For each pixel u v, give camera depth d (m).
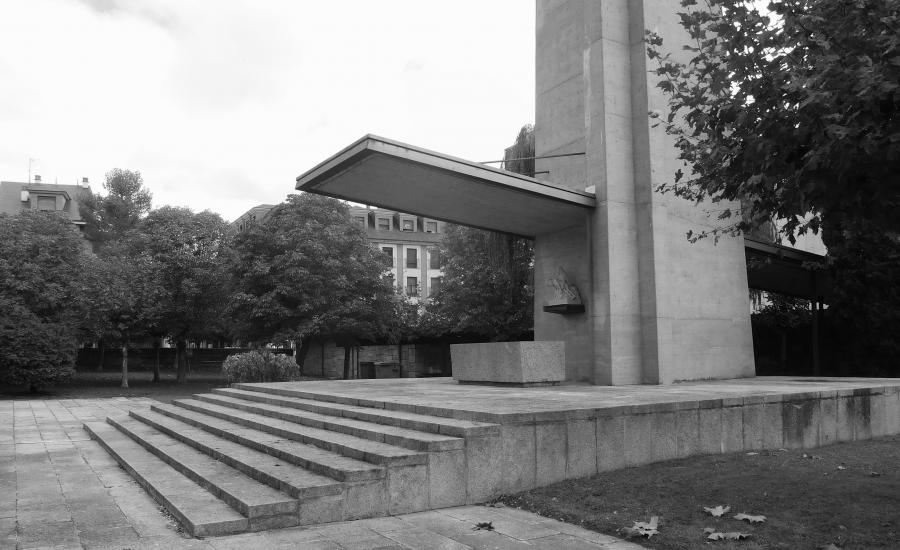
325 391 11.94
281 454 7.63
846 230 6.76
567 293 15.27
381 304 34.56
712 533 5.30
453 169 12.70
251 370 19.08
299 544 5.33
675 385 13.58
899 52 5.02
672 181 15.03
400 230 67.94
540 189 13.86
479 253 29.00
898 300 17.94
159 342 34.00
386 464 6.36
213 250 33.03
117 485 8.09
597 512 6.14
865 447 9.74
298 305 31.73
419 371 37.12
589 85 15.29
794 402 9.93
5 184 58.31
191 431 10.88
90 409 19.20
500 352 13.39
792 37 5.69
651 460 8.13
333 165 12.86
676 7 15.54
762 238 22.12
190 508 6.17
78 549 5.27
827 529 5.32
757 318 23.61
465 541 5.42
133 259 32.41
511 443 7.07
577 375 15.44
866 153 5.08
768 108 5.93
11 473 9.01
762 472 7.49
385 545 5.30
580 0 15.82
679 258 14.97
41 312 29.64
